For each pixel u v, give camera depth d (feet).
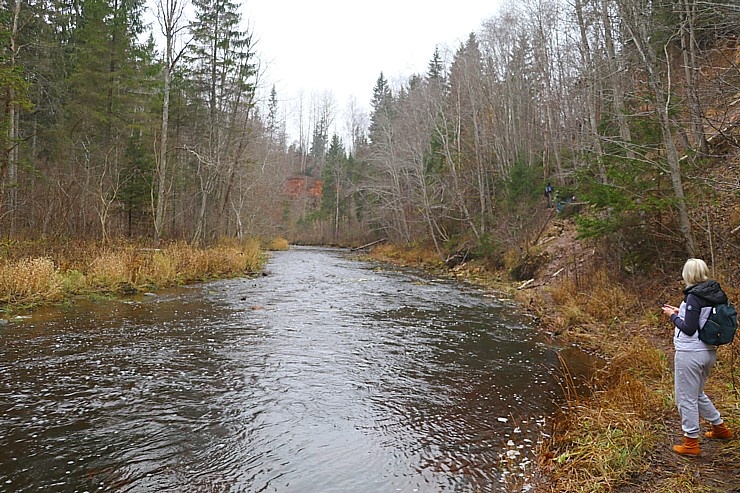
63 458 15.53
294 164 270.05
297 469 15.28
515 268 68.69
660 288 36.68
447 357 29.04
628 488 13.14
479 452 16.71
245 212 133.18
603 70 51.06
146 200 89.86
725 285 29.84
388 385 23.67
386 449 16.85
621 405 19.04
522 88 110.11
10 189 75.31
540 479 14.80
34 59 81.25
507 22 107.76
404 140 108.78
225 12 97.66
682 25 32.94
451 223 106.22
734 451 14.60
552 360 28.58
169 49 76.28
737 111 33.30
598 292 41.22
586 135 65.31
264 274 73.41
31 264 42.37
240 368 25.57
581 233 38.06
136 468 15.03
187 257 63.57
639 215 35.94
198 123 109.40
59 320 35.63
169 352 28.09
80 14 104.32
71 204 72.79
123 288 49.60
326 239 189.98
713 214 33.27
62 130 85.66
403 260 112.78
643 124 37.55
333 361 27.55
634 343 26.96
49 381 22.59
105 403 20.16
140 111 103.09
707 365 14.46
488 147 104.06
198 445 16.71
